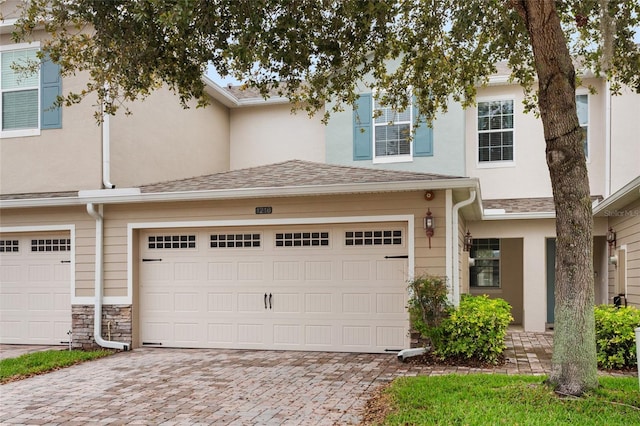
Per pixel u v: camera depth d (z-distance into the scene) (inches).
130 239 462.6
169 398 295.9
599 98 587.8
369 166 603.8
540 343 471.2
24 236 495.2
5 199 482.0
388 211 418.6
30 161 504.7
